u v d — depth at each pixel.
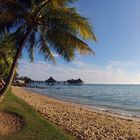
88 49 10.84
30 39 12.19
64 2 11.41
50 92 76.12
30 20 10.70
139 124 17.75
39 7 10.61
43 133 10.91
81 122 16.34
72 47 11.12
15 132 10.76
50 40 11.10
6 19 10.38
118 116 23.14
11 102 21.28
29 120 13.47
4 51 21.38
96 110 27.95
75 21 10.52
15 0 10.78
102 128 14.83
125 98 57.62
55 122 15.12
